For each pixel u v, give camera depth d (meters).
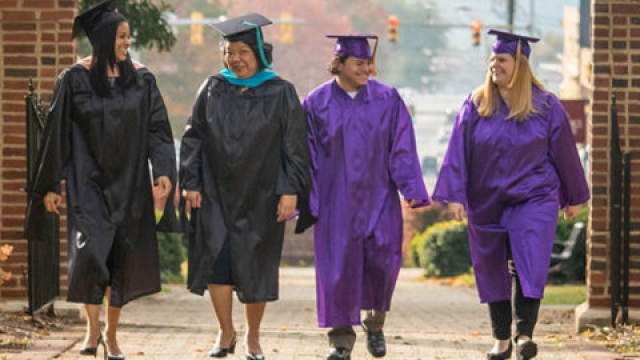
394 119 16.14
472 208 16.41
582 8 43.41
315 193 15.95
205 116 15.55
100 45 15.12
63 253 22.66
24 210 22.41
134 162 15.32
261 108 15.49
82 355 16.77
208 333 20.52
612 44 22.12
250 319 15.84
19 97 22.50
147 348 18.41
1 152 22.42
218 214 15.52
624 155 21.34
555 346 19.66
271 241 15.63
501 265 16.48
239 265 15.47
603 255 22.17
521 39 16.11
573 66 93.88
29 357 16.89
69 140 15.32
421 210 66.69
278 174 15.56
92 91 15.20
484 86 16.27
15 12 22.53
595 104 22.19
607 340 20.38
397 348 19.14
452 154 16.28
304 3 142.75
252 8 140.25
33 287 20.58
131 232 15.33
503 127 16.12
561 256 39.94
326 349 18.77
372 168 16.02
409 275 53.50
